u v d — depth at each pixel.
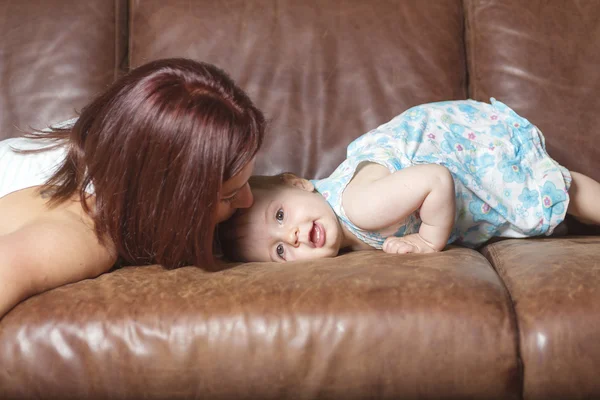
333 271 1.06
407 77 1.74
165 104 1.07
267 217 1.30
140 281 1.06
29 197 1.21
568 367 0.95
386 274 1.03
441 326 0.96
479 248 1.53
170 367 0.97
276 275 1.06
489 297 0.98
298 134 1.69
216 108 1.08
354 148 1.53
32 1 1.80
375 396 0.97
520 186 1.46
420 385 0.96
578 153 1.65
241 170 1.11
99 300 1.01
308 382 0.97
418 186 1.22
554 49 1.73
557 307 0.97
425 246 1.26
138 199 1.10
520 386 0.97
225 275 1.08
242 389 0.98
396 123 1.53
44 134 1.40
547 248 1.20
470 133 1.51
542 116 1.68
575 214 1.53
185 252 1.12
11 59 1.75
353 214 1.31
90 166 1.12
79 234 1.11
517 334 0.96
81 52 1.77
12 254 1.01
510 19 1.77
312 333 0.97
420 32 1.78
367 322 0.97
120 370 0.97
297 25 1.77
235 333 0.97
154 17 1.80
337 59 1.75
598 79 1.70
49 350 0.98
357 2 1.80
